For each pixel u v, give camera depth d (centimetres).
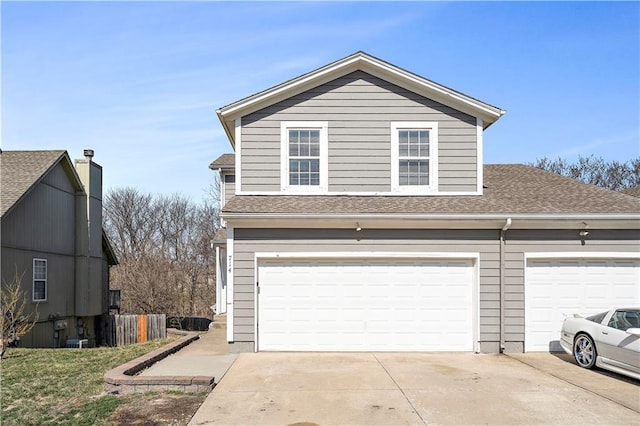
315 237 1093
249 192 1175
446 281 1105
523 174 1459
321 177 1182
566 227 1102
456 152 1193
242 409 676
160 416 644
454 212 1078
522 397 736
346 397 732
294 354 1059
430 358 1024
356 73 1203
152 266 3303
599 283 1104
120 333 2286
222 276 2020
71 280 2098
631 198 1209
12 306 1452
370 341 1091
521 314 1094
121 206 4741
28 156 1933
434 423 625
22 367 963
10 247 1642
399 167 1194
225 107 1175
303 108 1193
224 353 1081
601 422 631
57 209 1989
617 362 848
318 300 1094
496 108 1182
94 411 660
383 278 1102
